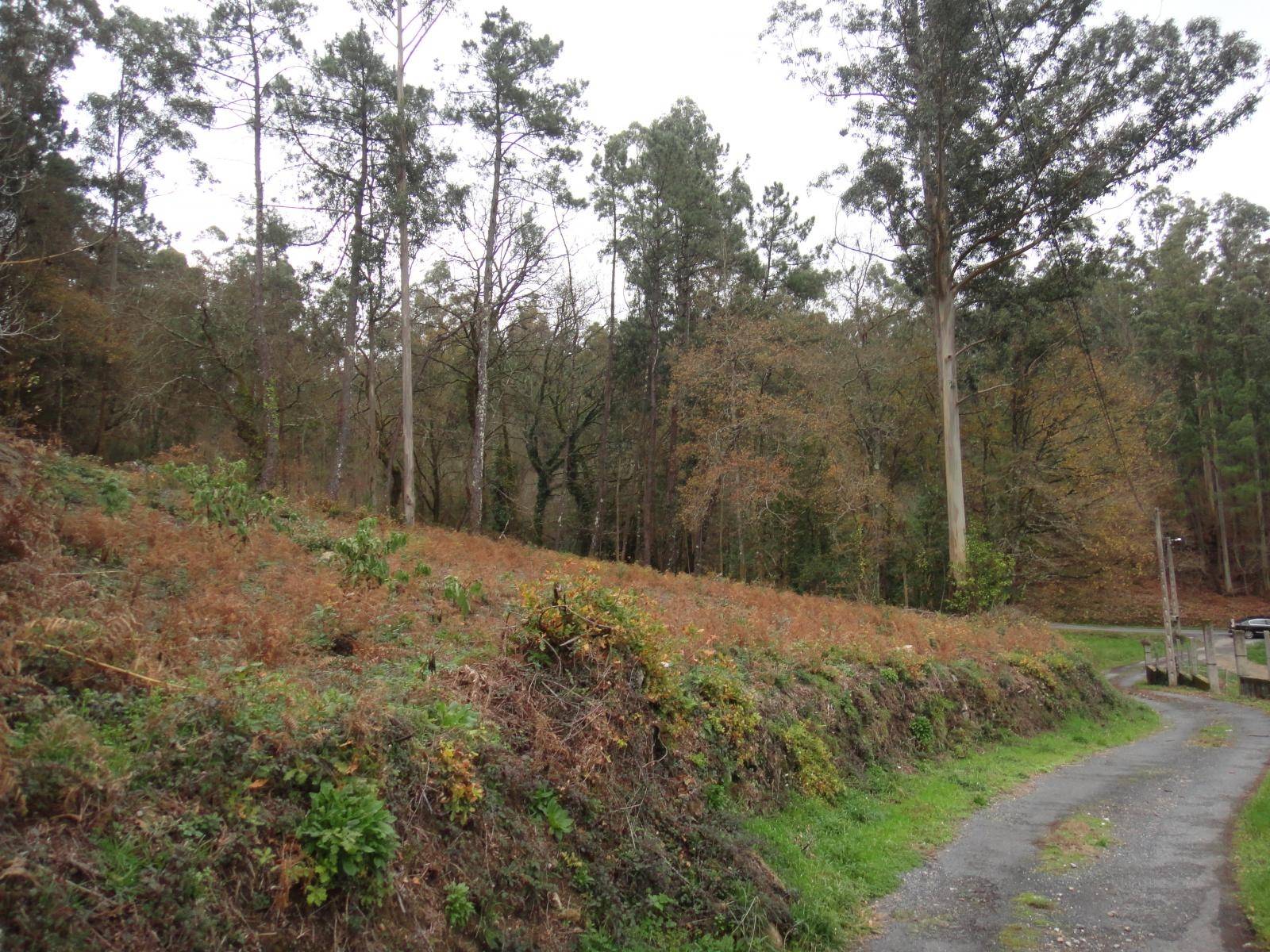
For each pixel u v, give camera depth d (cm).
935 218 2800
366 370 3700
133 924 387
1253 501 5594
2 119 1967
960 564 2762
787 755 1015
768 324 3575
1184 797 1144
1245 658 2908
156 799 448
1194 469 6100
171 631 657
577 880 612
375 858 483
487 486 4259
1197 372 5747
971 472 3831
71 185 2884
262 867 448
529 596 841
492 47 2930
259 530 1257
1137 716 2250
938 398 3953
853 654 1407
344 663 745
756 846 789
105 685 548
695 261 4125
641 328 4444
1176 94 2388
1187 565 5478
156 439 3588
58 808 416
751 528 3997
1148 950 629
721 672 1008
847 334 4062
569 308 3912
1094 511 3522
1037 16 2494
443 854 540
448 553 1683
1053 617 4912
